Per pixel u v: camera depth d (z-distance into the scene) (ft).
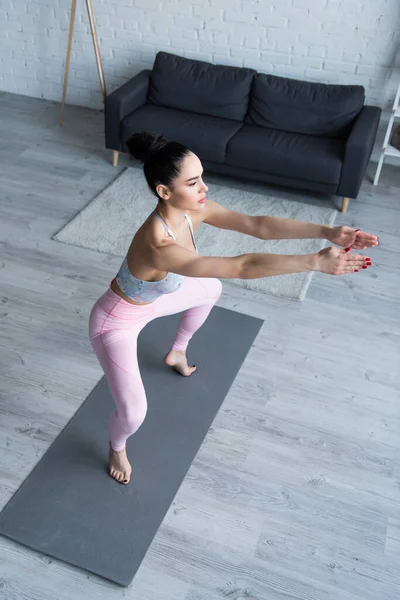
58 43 17.10
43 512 7.86
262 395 9.63
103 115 17.66
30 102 18.10
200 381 9.80
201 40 15.81
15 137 16.25
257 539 7.75
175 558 7.50
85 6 16.21
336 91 14.42
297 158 13.57
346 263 5.49
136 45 16.43
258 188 14.97
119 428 7.61
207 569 7.41
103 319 7.38
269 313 11.21
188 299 8.37
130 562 7.39
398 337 10.91
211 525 7.86
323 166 13.43
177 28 15.81
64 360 9.97
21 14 16.88
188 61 15.26
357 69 15.05
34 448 8.64
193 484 8.32
